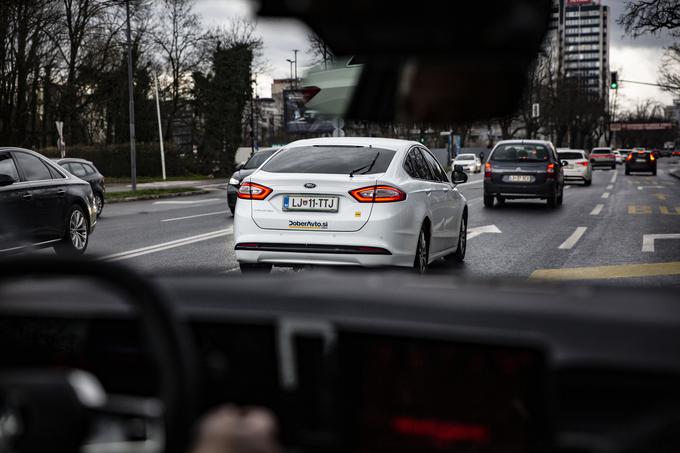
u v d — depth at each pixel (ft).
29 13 138.41
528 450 4.33
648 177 164.04
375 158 28.09
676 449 3.82
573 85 318.65
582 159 125.18
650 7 116.06
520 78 3.05
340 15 2.83
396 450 4.62
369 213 26.84
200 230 54.19
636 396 4.00
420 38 2.93
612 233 50.42
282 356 4.85
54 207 39.40
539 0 2.93
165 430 3.30
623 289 4.95
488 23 2.93
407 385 4.59
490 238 47.85
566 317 4.27
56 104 168.25
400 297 4.79
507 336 4.30
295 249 27.25
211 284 5.60
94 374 5.68
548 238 47.67
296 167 28.09
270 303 5.02
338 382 4.71
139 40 177.58
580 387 4.11
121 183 167.22
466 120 3.16
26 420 3.78
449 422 4.50
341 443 4.72
